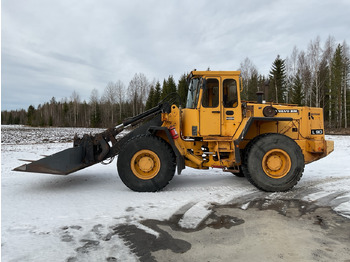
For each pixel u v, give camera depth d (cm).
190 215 322
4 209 344
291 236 260
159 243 245
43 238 255
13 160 803
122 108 5394
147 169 436
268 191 432
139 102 4981
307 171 618
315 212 332
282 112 486
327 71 3209
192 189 452
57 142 1552
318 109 507
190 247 237
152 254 224
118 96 5356
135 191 436
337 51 3092
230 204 366
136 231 273
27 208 348
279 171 440
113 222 298
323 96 3044
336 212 331
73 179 541
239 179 541
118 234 265
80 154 458
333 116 3256
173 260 213
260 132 486
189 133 466
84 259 214
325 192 427
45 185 487
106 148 467
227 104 470
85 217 314
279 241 248
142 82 5044
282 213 329
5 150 1059
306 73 3061
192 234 266
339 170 625
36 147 1200
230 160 459
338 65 2986
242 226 287
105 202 374
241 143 481
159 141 438
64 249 232
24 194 421
